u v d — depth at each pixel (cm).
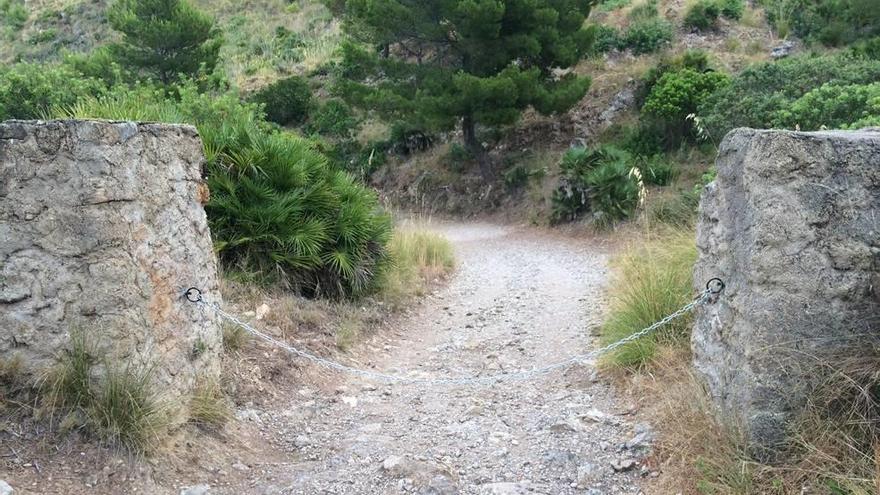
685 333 508
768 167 338
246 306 592
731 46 2039
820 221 331
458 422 454
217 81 1988
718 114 1309
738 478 326
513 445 413
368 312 712
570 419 444
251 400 461
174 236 411
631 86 1914
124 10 2172
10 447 332
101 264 354
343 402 491
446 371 579
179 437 373
